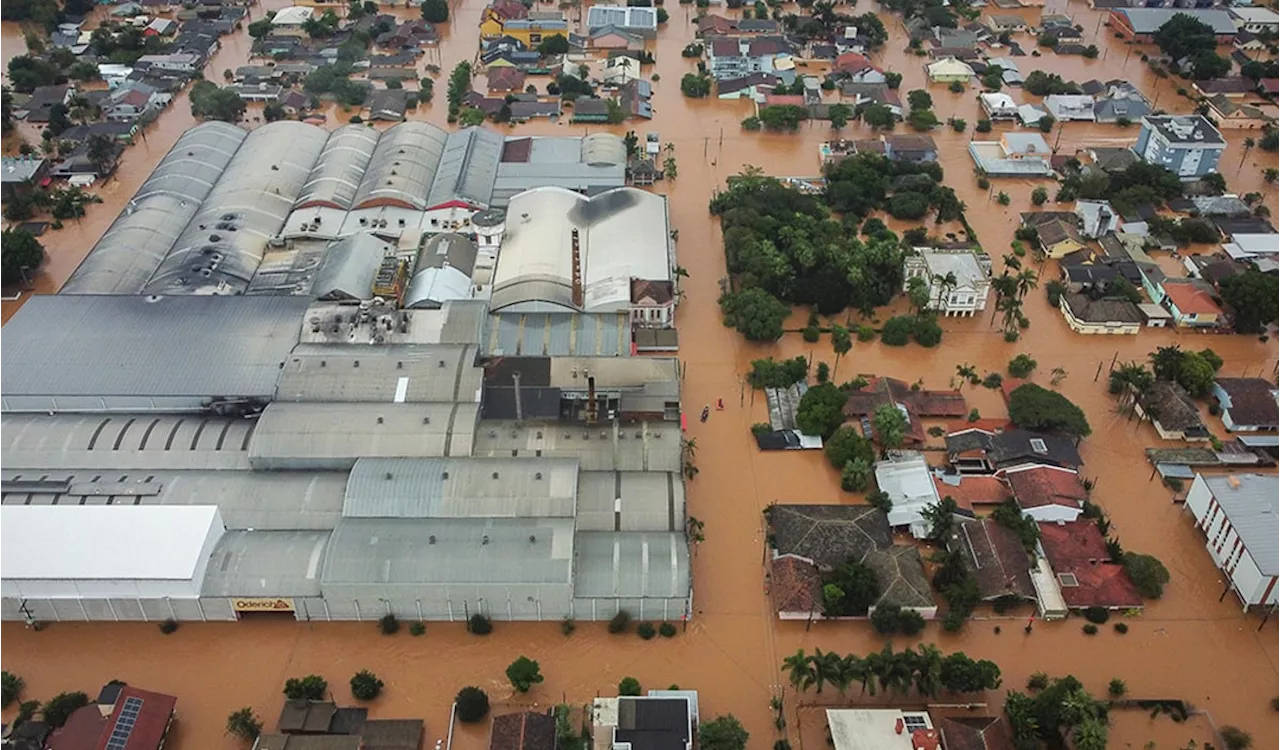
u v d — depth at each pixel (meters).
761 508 138.62
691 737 106.50
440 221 193.38
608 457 136.88
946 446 147.00
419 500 126.88
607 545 123.50
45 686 115.06
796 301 178.50
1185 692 115.25
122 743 104.44
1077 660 118.62
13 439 138.62
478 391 144.38
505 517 125.88
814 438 149.12
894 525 134.00
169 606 120.75
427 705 113.38
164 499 128.62
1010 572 124.88
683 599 119.69
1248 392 153.75
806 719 111.88
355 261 175.12
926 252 183.12
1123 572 127.06
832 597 119.75
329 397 144.25
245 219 189.62
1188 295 175.62
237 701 113.81
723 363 165.75
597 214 190.25
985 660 114.25
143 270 177.88
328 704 110.62
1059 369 161.50
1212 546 130.62
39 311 159.62
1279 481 130.12
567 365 151.62
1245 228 197.00
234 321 159.50
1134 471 145.00
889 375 163.50
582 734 109.50
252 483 131.62
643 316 169.62
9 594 118.00
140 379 147.38
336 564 118.44
